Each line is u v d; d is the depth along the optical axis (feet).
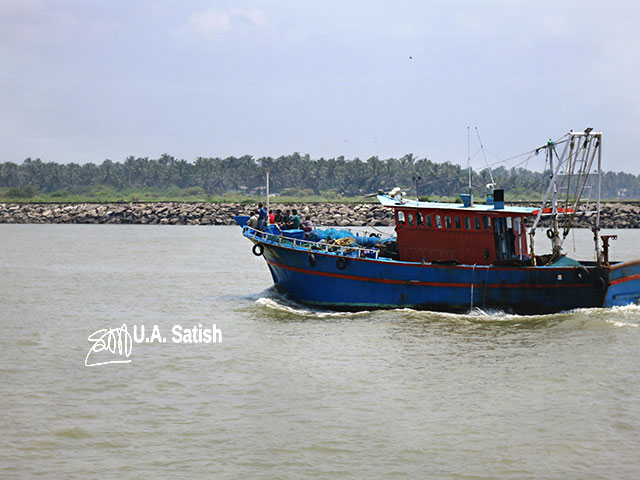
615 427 117.50
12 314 220.64
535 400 130.72
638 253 416.05
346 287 210.79
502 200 205.46
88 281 299.99
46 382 144.46
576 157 198.18
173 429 118.83
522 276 194.59
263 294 251.80
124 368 154.71
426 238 212.84
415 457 108.06
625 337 171.42
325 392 136.67
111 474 103.04
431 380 143.23
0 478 101.40
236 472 103.55
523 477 101.55
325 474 103.04
